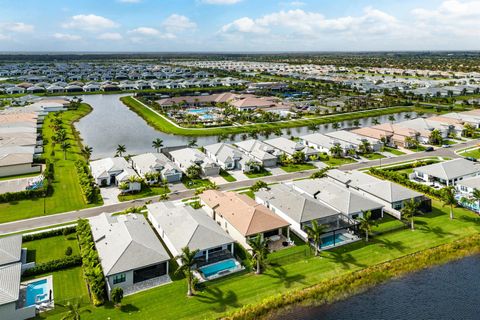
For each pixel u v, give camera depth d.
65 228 75.88
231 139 161.50
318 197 89.44
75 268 64.38
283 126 182.75
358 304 56.56
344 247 71.19
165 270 63.03
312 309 55.38
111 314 52.94
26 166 112.94
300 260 66.81
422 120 162.88
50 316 52.69
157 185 103.38
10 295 51.88
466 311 55.19
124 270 58.50
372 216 82.88
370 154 134.12
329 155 132.75
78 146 145.00
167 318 52.34
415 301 57.31
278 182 106.38
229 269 64.19
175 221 74.25
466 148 140.25
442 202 91.31
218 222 81.69
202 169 112.62
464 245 71.69
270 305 55.41
